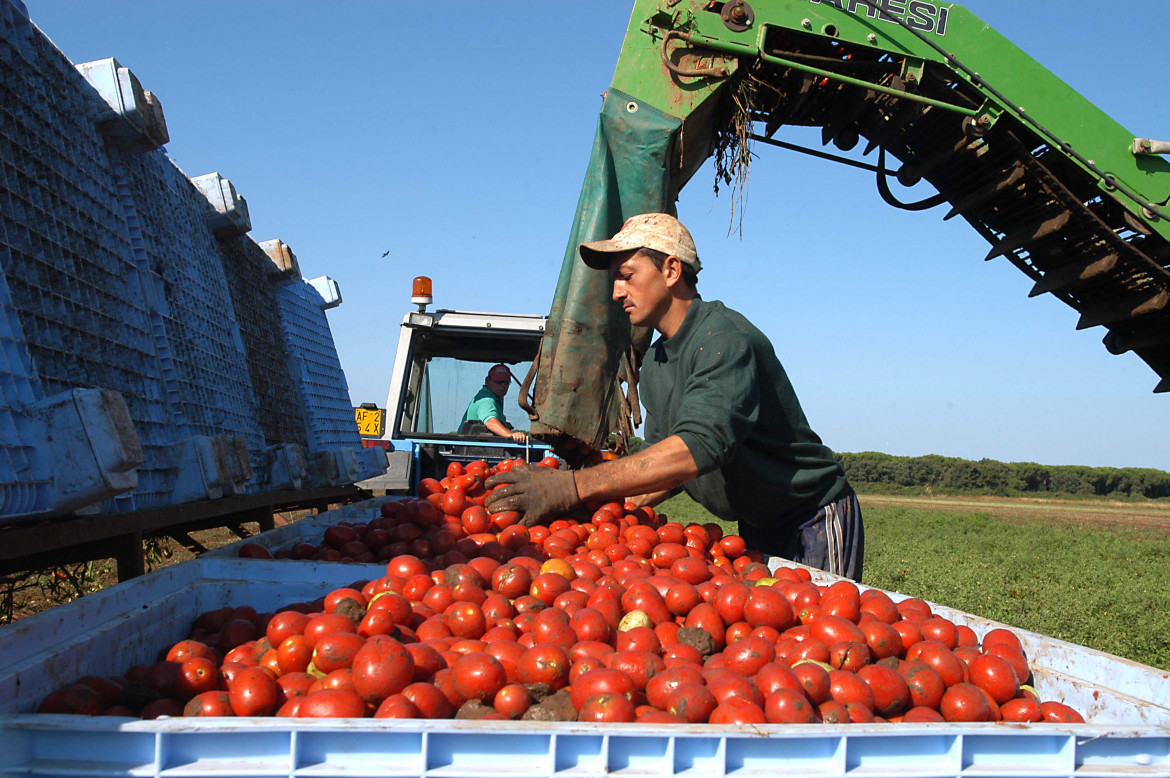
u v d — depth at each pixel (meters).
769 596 2.56
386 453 7.94
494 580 2.74
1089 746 1.74
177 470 3.71
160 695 1.99
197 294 4.99
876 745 1.63
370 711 1.86
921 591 10.21
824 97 5.91
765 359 3.70
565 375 4.74
